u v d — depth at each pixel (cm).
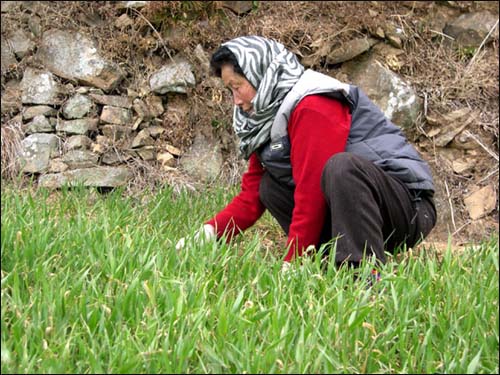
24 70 554
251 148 355
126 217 387
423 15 580
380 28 563
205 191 489
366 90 547
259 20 566
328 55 557
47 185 499
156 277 286
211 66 350
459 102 552
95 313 263
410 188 338
